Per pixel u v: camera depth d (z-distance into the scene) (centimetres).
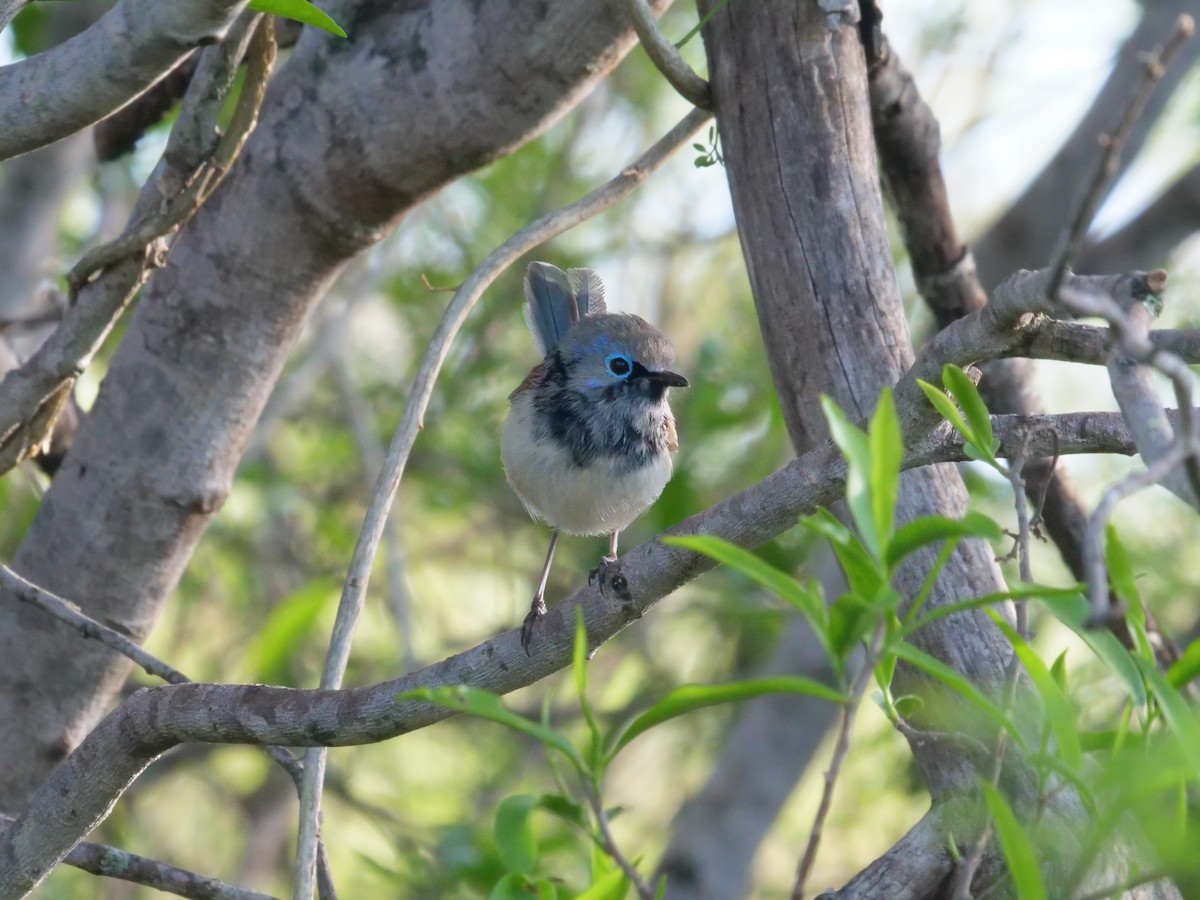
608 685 1886
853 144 858
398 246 1719
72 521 1062
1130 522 1631
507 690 691
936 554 772
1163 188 1631
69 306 891
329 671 796
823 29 848
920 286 1119
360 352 1966
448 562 2011
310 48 995
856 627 456
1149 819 492
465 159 987
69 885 1580
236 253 1031
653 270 1919
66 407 1161
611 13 917
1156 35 1534
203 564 1777
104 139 1198
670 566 670
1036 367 1154
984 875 681
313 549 1908
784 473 661
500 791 1691
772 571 462
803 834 1800
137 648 808
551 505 1188
